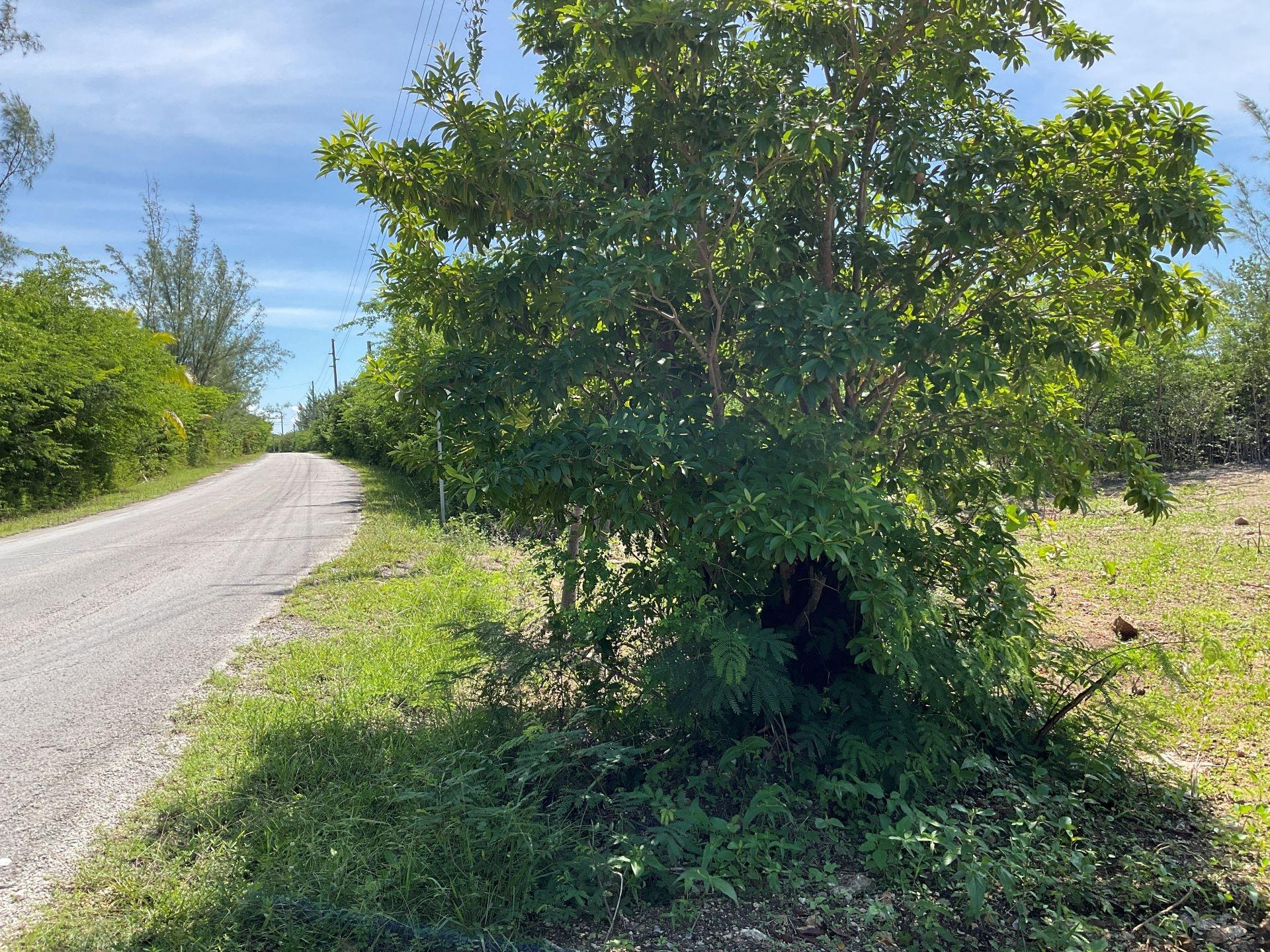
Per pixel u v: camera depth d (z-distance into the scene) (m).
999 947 2.97
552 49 4.25
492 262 4.19
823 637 4.02
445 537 13.08
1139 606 7.60
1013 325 3.93
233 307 50.06
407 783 3.75
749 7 3.74
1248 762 4.49
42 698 5.59
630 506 3.42
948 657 3.74
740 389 4.06
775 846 3.44
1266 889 3.31
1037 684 4.55
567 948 2.90
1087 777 3.99
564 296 3.89
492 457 3.74
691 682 3.73
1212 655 4.75
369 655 6.40
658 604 3.95
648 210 3.34
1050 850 3.36
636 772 4.00
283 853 3.26
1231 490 15.41
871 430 4.20
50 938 2.82
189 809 3.74
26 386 21.17
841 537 3.21
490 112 3.94
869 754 3.64
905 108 3.89
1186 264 3.86
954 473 4.47
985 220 3.59
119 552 12.87
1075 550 10.30
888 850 3.32
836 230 4.14
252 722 4.86
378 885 2.96
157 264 47.12
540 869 3.20
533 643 4.50
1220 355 19.81
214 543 13.66
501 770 3.65
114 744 4.72
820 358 3.24
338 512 18.95
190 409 37.00
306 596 8.98
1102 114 3.69
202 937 2.78
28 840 3.59
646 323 4.17
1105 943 2.83
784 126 3.44
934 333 3.54
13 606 8.84
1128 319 3.90
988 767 3.60
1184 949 2.96
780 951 2.91
